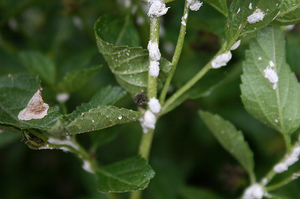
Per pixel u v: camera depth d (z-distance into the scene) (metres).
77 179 0.37
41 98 0.26
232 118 0.36
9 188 0.37
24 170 0.38
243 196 0.30
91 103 0.26
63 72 0.34
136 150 0.36
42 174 0.38
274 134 0.36
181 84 0.31
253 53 0.27
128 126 0.36
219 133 0.29
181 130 0.37
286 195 0.32
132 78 0.27
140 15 0.32
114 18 0.28
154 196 0.35
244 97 0.27
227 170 0.35
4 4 0.37
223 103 0.37
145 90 0.27
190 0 0.25
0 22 0.36
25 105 0.26
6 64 0.34
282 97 0.27
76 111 0.26
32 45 0.37
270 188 0.29
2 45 0.36
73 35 0.38
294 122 0.27
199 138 0.37
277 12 0.25
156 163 0.35
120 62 0.26
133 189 0.26
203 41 0.35
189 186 0.35
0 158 0.38
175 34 0.35
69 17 0.39
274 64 0.27
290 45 0.33
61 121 0.25
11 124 0.25
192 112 0.37
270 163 0.35
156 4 0.25
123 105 0.32
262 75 0.27
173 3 0.35
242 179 0.35
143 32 0.33
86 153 0.29
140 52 0.26
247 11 0.25
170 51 0.35
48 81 0.32
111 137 0.29
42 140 0.26
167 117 0.37
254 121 0.36
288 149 0.28
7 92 0.26
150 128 0.27
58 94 0.31
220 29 0.30
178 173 0.35
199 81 0.29
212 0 0.26
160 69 0.26
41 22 0.40
